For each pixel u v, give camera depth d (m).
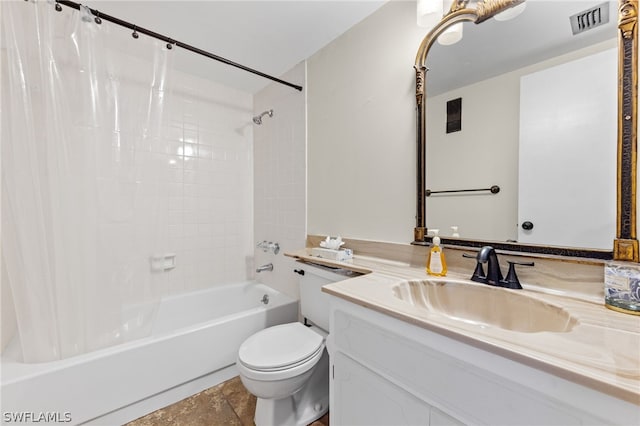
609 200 0.76
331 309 0.96
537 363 0.48
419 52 1.19
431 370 0.66
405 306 0.75
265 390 1.15
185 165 2.19
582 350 0.50
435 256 1.07
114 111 1.42
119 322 1.41
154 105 1.55
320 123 1.77
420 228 1.21
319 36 1.64
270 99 2.30
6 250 1.19
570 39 0.83
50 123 1.25
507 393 0.53
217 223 2.38
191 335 1.52
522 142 0.92
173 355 1.46
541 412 0.49
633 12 0.72
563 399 0.47
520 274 0.92
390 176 1.35
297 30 1.58
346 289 0.91
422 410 0.67
